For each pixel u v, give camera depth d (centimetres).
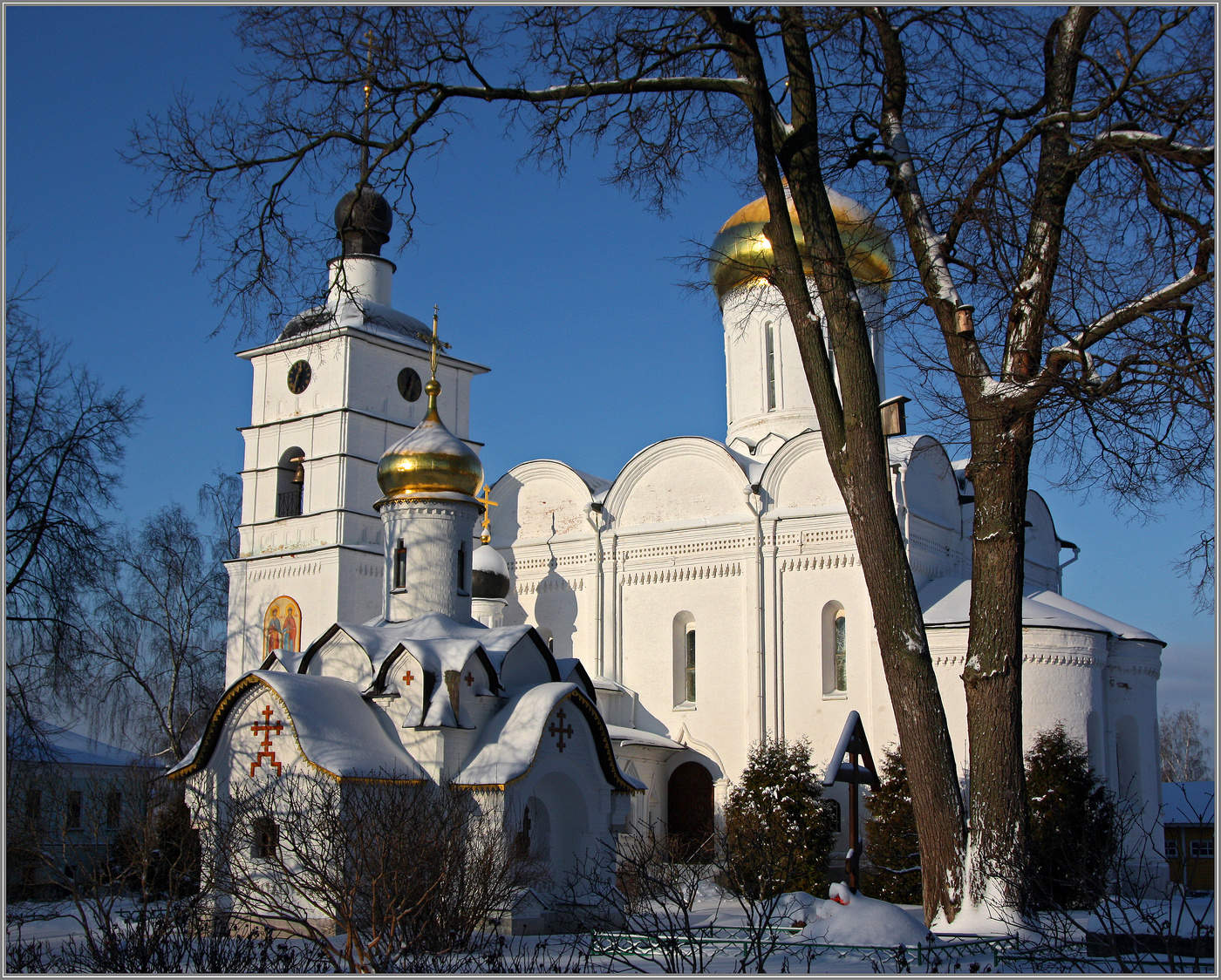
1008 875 1642
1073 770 2833
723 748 3584
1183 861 1220
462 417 4438
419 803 1905
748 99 1733
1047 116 1647
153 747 5003
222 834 1705
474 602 3803
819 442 3631
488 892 1669
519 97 1780
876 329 1883
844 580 3509
